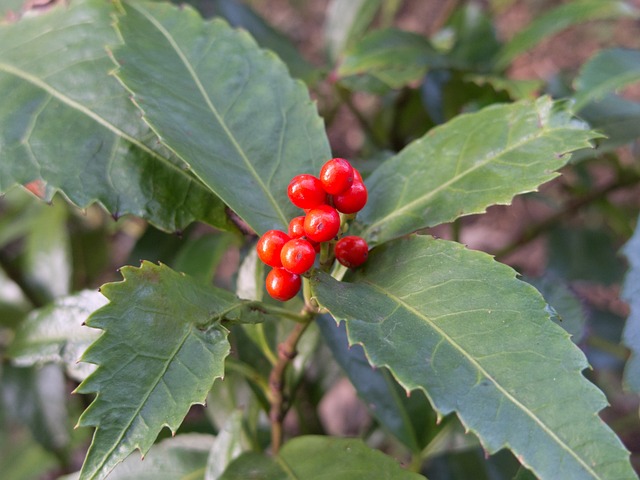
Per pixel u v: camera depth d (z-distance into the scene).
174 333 0.09
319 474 0.11
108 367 0.09
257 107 0.12
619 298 0.11
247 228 0.12
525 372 0.08
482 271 0.10
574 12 0.19
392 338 0.09
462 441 0.15
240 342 0.15
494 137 0.11
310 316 0.11
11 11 0.14
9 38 0.14
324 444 0.12
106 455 0.08
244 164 0.11
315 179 0.10
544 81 0.20
